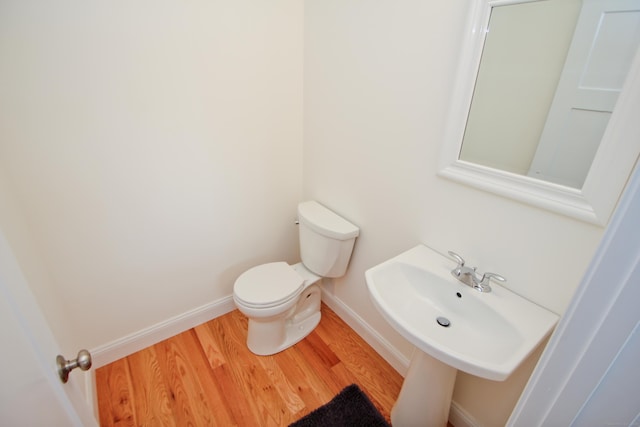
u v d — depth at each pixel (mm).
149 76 1350
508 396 1179
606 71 767
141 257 1613
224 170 1720
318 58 1643
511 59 933
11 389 485
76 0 1123
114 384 1562
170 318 1844
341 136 1640
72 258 1409
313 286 1917
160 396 1515
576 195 858
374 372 1688
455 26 1035
